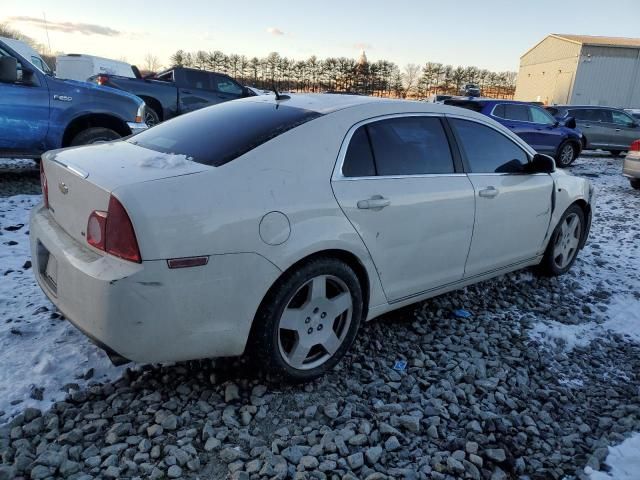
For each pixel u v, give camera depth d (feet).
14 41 50.62
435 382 9.81
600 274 16.66
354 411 8.68
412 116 11.00
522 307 13.65
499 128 13.02
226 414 8.26
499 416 8.86
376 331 11.65
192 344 7.82
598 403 9.62
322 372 9.39
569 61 127.24
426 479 7.34
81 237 7.96
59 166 8.75
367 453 7.62
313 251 8.61
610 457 8.04
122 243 7.15
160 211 7.25
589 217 16.35
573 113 55.31
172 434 7.82
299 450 7.64
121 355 7.48
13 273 13.10
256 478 7.09
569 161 45.70
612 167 47.62
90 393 8.57
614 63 122.11
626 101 124.16
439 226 10.91
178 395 8.72
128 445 7.54
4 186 22.52
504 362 10.81
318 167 9.00
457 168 11.59
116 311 7.16
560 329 12.44
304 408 8.70
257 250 7.99
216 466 7.30
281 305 8.48
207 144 8.96
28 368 9.05
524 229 13.48
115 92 23.47
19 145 21.07
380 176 9.92
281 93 11.48
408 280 10.73
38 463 7.01
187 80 41.88
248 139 8.87
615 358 11.41
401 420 8.44
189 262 7.43
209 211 7.61
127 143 10.25
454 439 8.14
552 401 9.48
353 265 9.70
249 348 8.64
